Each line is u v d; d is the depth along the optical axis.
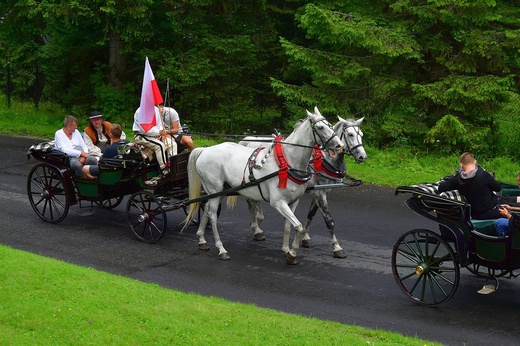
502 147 19.47
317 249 11.82
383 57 19.05
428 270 9.46
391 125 18.91
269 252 11.71
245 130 23.00
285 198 11.03
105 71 24.16
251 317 8.42
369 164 17.91
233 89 22.86
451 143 18.67
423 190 9.64
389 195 15.27
